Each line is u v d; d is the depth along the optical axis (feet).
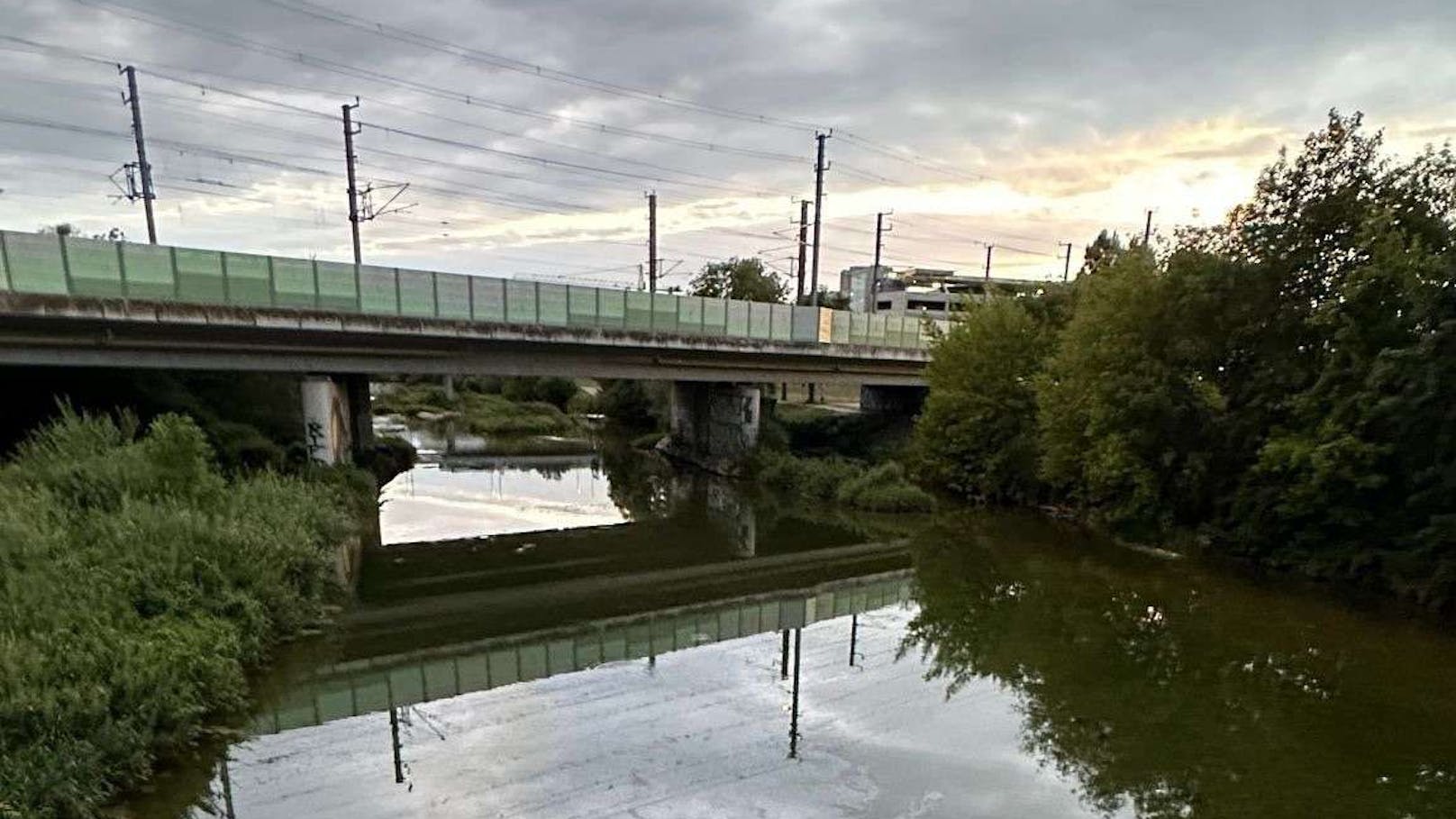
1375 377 49.75
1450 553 49.11
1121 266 73.61
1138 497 70.23
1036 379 82.69
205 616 36.96
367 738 33.19
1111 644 45.73
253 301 69.56
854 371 116.88
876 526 81.15
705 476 112.68
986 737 33.68
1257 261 63.26
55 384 70.18
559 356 93.97
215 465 56.39
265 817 26.71
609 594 58.18
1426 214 55.88
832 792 28.81
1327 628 47.91
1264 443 60.90
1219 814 27.84
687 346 97.40
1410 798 28.96
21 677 27.02
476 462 124.36
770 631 49.60
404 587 58.44
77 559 36.24
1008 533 77.20
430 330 79.46
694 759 31.30
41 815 23.61
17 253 57.36
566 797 28.19
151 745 29.35
